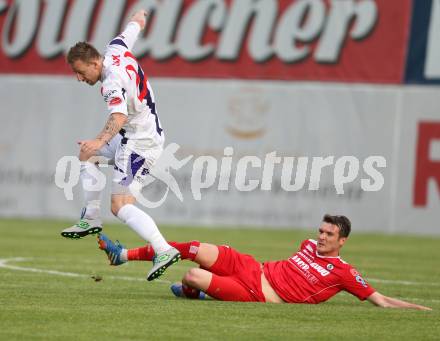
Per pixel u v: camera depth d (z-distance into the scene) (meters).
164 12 64.19
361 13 61.00
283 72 61.81
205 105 62.59
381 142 59.69
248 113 61.78
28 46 66.50
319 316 23.62
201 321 22.30
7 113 66.44
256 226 61.00
